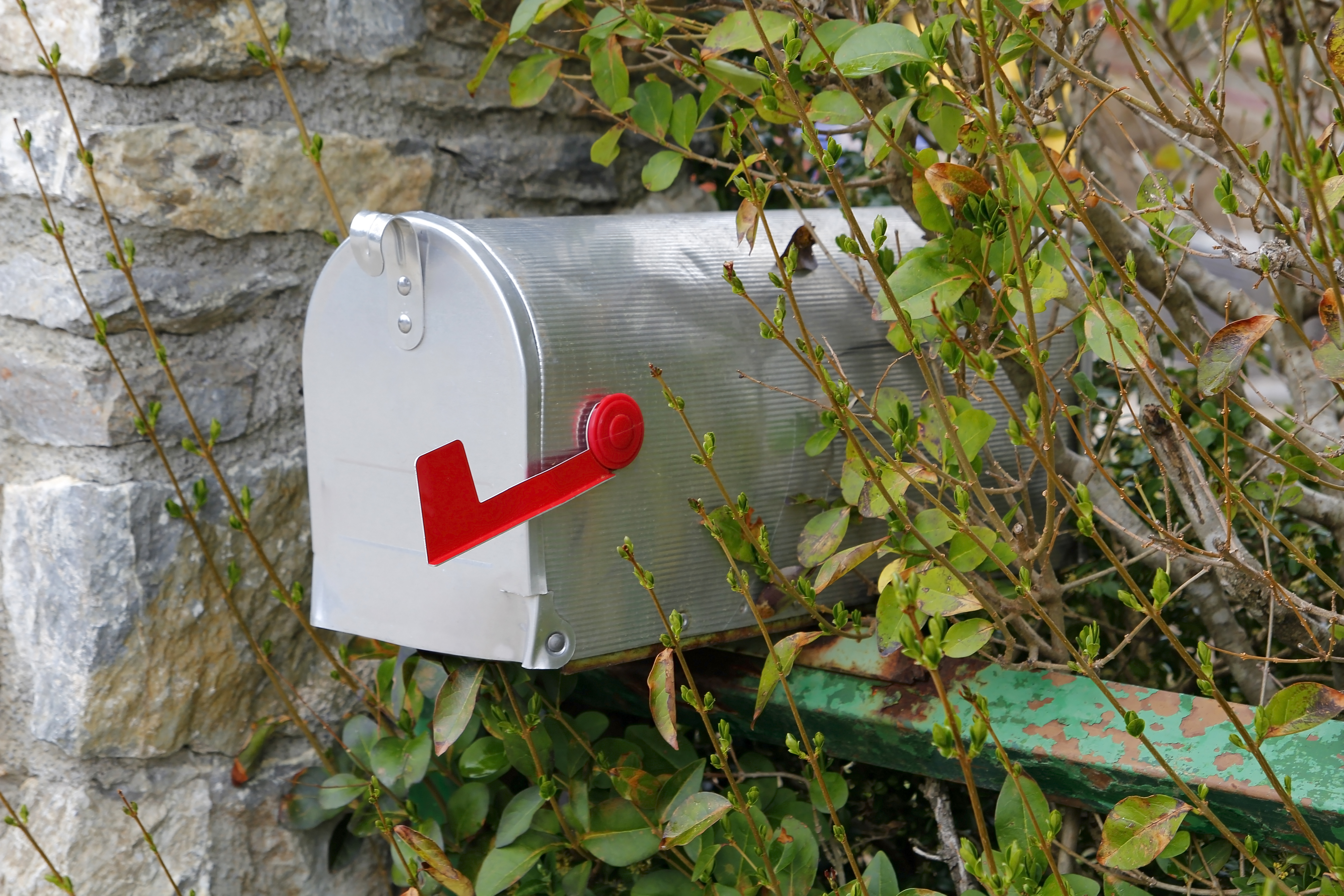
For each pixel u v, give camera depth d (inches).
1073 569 61.0
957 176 40.3
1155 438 48.3
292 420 63.0
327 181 58.0
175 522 58.6
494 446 44.6
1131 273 39.4
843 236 40.4
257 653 58.9
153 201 56.8
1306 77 48.8
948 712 31.9
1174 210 42.9
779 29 48.7
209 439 59.6
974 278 42.1
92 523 56.7
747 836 49.7
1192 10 60.6
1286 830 39.5
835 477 53.1
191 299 58.2
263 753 62.6
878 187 74.4
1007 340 51.9
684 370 47.9
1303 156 34.8
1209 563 40.7
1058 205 44.7
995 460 49.8
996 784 47.8
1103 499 56.9
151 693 58.5
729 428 49.4
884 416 51.1
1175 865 44.1
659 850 50.4
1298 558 38.9
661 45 53.6
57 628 57.7
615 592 47.1
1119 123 46.6
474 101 67.7
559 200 71.7
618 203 74.9
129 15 55.0
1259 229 40.3
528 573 44.4
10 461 60.5
